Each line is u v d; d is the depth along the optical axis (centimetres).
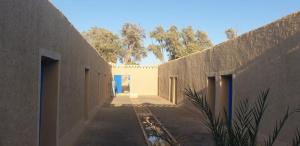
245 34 1355
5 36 559
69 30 1169
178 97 2891
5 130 568
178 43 5884
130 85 4447
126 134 1409
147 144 1191
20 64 638
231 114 1534
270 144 425
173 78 3166
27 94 685
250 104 1280
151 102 3238
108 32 5959
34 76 732
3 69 554
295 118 955
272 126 1087
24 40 659
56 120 984
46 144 979
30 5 693
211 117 433
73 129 1293
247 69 1326
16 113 620
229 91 1673
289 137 978
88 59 1786
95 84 2197
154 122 1848
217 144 407
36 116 750
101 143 1217
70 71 1208
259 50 1218
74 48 1296
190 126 1695
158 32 5991
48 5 852
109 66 3797
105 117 1984
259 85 1208
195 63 2294
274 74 1098
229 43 1556
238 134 404
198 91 2183
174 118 2017
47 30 842
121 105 2853
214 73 1809
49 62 987
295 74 973
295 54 977
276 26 1093
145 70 4459
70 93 1218
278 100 1062
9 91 583
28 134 695
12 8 588
